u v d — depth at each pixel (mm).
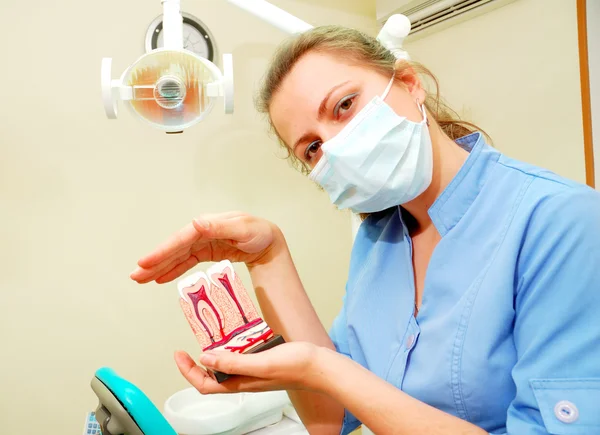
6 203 1513
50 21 1528
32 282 1553
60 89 1550
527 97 1486
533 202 669
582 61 1305
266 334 764
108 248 1637
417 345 785
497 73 1583
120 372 1675
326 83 793
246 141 1820
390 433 602
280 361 640
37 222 1548
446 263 756
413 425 588
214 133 1765
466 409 702
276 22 978
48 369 1586
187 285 797
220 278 821
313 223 1972
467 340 692
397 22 935
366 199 849
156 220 1699
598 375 554
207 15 1730
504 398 680
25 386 1563
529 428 585
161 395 1733
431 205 815
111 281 1646
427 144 804
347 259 2055
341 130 806
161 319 1720
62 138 1561
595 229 589
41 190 1547
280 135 923
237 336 767
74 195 1586
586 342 564
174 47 895
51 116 1545
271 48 1836
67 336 1602
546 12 1409
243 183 1830
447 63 1792
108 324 1651
